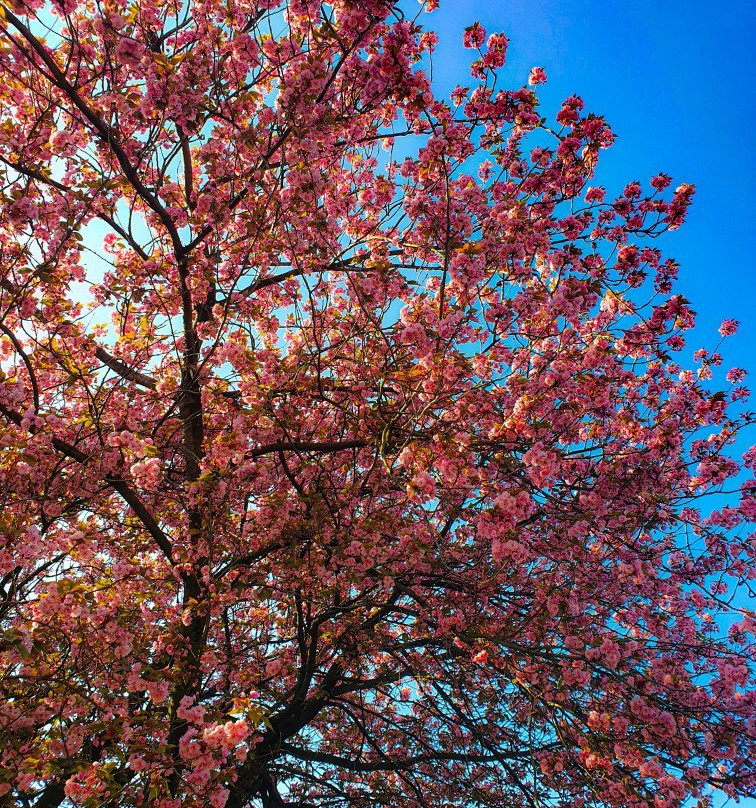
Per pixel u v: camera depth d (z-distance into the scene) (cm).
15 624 472
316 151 633
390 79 641
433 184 748
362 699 995
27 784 449
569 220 700
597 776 600
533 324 697
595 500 713
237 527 714
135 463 586
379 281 646
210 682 742
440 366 579
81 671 523
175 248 724
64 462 622
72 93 578
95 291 768
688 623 857
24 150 596
